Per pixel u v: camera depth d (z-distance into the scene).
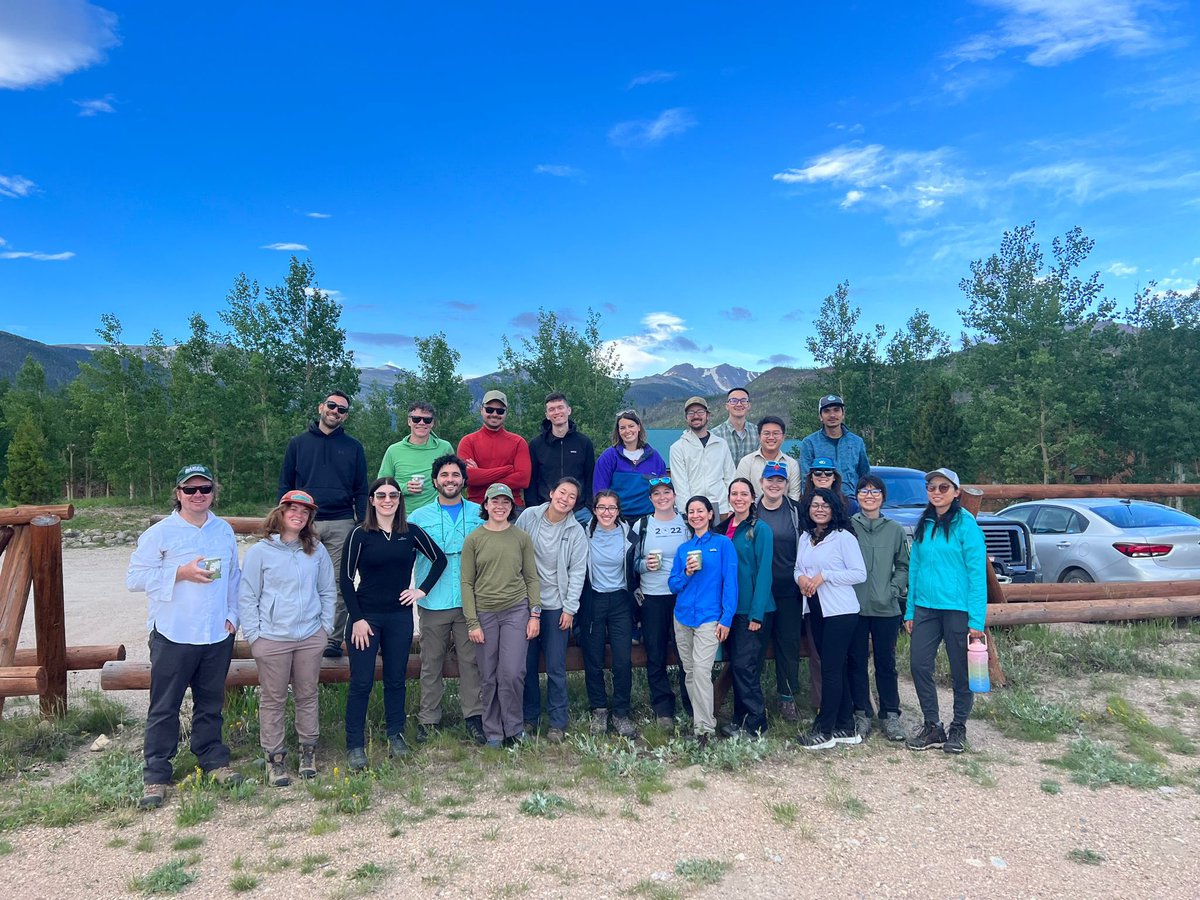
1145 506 10.17
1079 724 5.75
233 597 4.95
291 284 31.27
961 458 36.62
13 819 4.25
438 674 5.57
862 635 5.54
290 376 31.36
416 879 3.52
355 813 4.30
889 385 39.47
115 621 10.22
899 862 3.66
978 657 5.22
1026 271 34.31
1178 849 3.76
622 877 3.53
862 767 4.99
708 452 6.60
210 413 29.98
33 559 5.96
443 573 5.47
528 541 5.45
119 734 5.79
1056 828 4.03
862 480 5.58
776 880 3.49
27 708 6.38
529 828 4.08
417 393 30.55
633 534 5.80
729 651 5.61
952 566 5.28
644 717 6.02
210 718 4.89
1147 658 7.39
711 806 4.37
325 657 6.03
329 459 6.17
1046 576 10.20
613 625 5.66
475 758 5.20
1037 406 32.59
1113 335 33.69
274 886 3.48
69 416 43.31
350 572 5.03
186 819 4.20
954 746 5.20
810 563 5.45
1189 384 31.77
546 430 6.78
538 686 5.78
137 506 28.81
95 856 3.83
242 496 30.17
